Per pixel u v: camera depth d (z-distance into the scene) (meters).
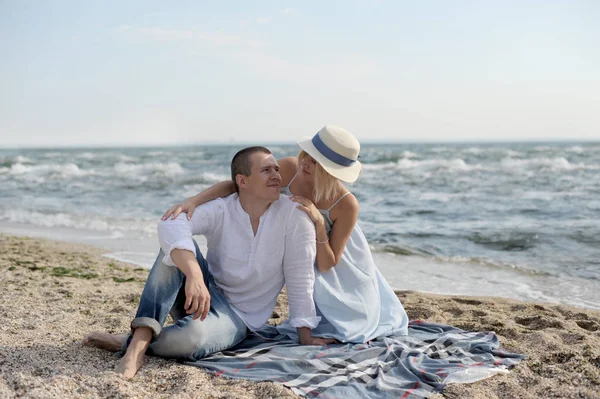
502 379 3.34
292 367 3.31
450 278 6.96
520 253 8.28
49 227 11.88
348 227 3.75
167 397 2.94
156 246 9.30
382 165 26.27
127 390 2.96
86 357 3.47
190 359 3.41
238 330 3.56
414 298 5.74
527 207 12.95
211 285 3.63
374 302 3.91
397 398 3.00
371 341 3.82
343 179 3.60
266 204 3.57
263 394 2.97
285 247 3.59
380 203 14.36
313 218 3.58
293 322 3.65
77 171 28.09
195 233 3.49
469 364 3.49
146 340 3.30
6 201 16.89
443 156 33.31
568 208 12.60
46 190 20.17
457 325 4.60
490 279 6.89
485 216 11.84
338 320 3.77
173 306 3.53
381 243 9.12
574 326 4.53
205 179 23.78
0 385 2.93
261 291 3.66
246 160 3.41
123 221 12.37
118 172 27.23
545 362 3.67
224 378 3.18
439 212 12.57
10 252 8.30
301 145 3.73
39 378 3.04
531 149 41.28
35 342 3.71
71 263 7.50
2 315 4.41
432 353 3.68
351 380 3.17
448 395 3.08
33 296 5.20
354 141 3.65
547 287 6.49
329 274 3.84
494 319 4.70
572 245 8.67
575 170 22.59
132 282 6.22
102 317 4.50
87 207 15.08
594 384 3.25
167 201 16.14
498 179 20.08
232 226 3.57
